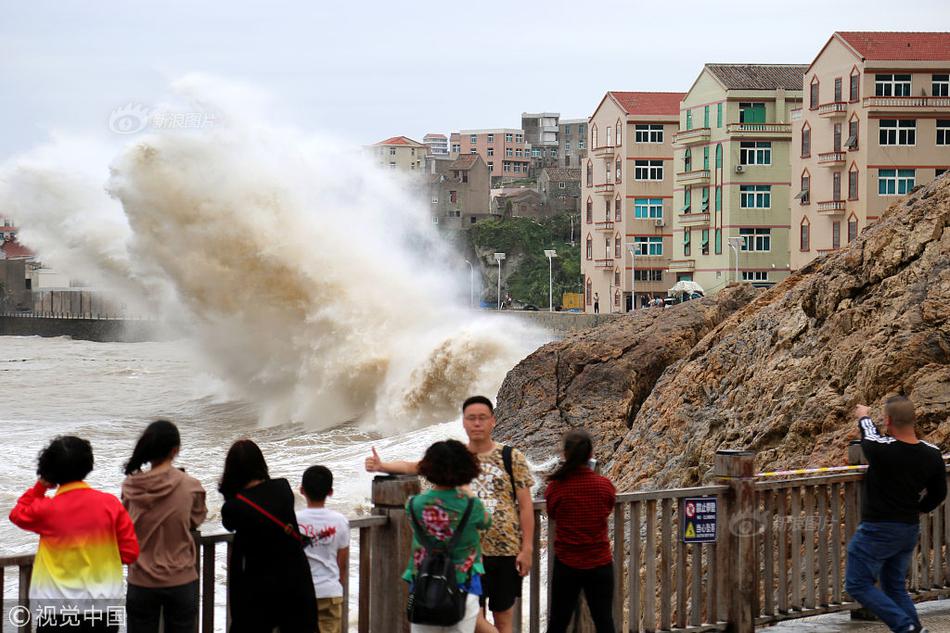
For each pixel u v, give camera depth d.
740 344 22.70
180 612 7.63
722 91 79.31
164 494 7.59
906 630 9.45
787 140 78.56
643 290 91.19
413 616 7.84
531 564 9.05
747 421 19.91
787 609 10.43
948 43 67.06
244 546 7.74
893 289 18.42
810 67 70.69
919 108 65.12
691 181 82.38
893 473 9.52
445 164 179.88
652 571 9.58
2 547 20.80
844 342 18.62
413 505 7.94
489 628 8.34
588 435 8.77
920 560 11.42
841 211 67.81
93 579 7.26
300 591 7.78
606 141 94.12
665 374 25.05
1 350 107.69
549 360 30.22
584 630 9.27
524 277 156.62
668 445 22.41
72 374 71.19
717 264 80.69
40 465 7.38
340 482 26.30
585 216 98.81
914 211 19.30
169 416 44.72
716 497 9.91
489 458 8.57
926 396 15.92
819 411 17.78
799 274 26.03
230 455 7.86
